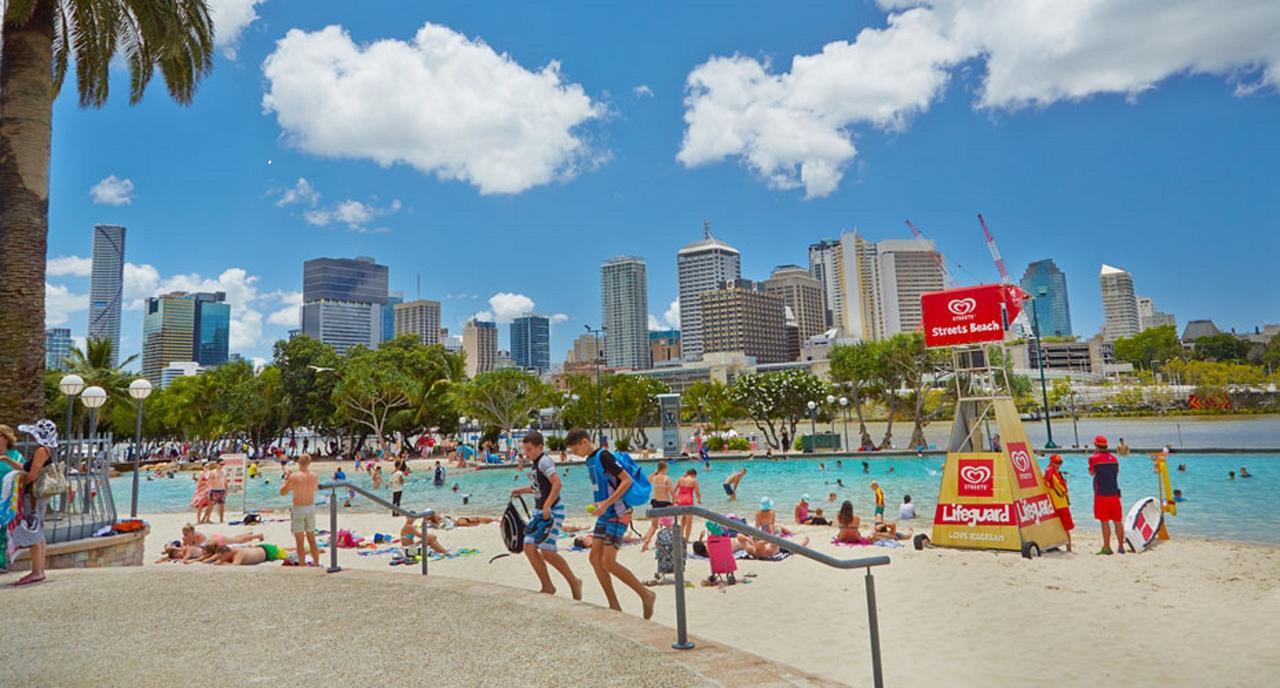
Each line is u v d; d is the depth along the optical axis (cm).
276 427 7206
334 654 500
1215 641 782
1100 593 1020
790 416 5600
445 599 668
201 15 1608
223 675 461
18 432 1211
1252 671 683
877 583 1116
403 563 1344
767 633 855
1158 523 1456
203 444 7812
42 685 446
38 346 1276
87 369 5328
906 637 828
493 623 570
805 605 984
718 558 1126
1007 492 1370
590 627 549
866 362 4822
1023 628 854
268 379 6800
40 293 1287
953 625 874
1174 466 3238
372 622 590
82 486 1193
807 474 3616
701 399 6688
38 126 1302
